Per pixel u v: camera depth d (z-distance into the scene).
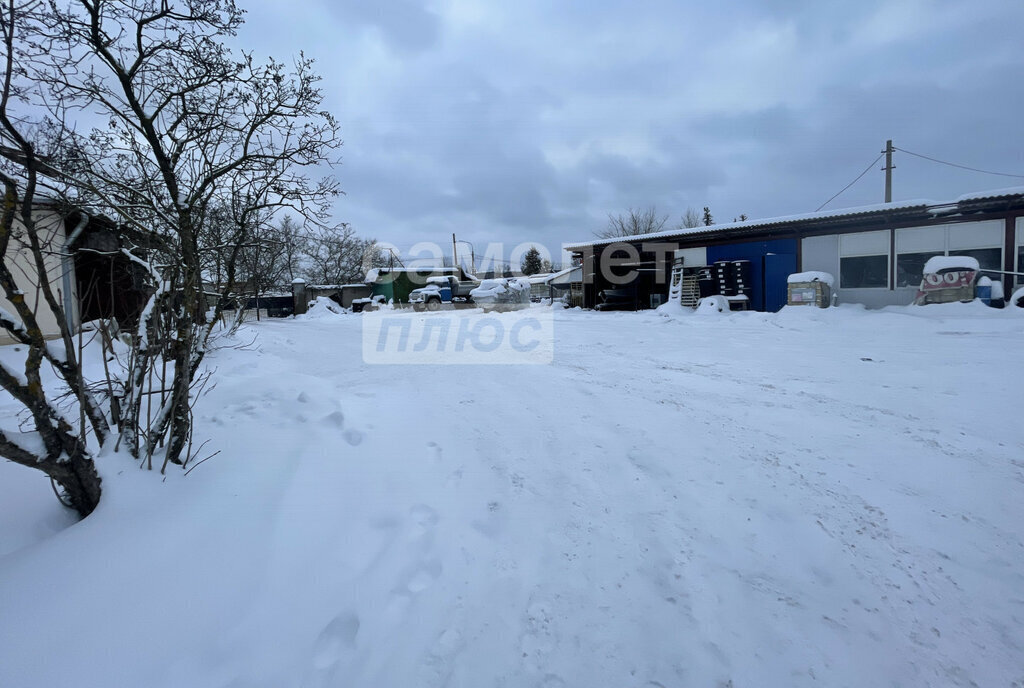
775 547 2.86
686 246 18.53
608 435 4.43
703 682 2.03
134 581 2.12
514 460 3.95
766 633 2.27
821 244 15.48
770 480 3.56
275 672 1.92
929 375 6.27
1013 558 2.77
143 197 2.76
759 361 7.55
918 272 13.90
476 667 2.07
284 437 3.78
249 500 2.83
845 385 5.92
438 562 2.69
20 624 1.85
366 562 2.60
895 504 3.25
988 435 4.26
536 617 2.35
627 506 3.28
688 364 7.46
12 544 2.33
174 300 2.99
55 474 2.34
